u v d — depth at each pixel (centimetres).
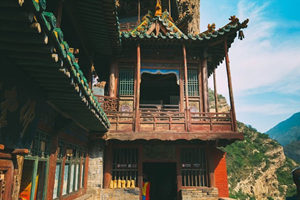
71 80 391
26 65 330
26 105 396
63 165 710
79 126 876
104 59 1309
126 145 1212
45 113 519
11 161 362
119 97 1219
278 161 6000
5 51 285
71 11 803
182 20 1630
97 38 1038
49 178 583
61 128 618
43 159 550
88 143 1087
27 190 541
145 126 1080
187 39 1159
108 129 1027
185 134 1067
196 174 1212
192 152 1249
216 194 1160
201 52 1287
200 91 1255
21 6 198
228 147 5669
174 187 1493
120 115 1173
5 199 344
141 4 2067
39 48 271
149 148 1228
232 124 1097
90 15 868
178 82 1255
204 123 1093
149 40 1164
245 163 5297
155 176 1659
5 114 333
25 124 407
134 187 1138
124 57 1259
